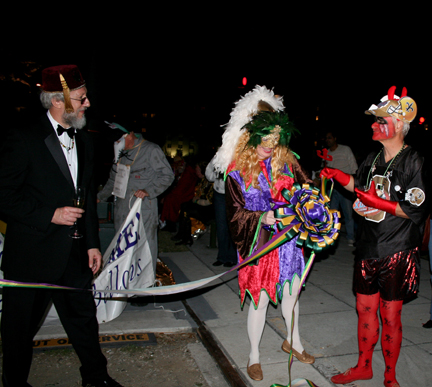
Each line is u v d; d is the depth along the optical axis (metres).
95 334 2.55
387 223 2.52
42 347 3.13
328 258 5.84
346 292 4.47
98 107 5.50
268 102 2.78
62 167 2.36
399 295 2.53
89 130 4.82
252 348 2.81
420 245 2.56
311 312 3.91
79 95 2.36
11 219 2.37
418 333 3.48
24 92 10.55
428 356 3.09
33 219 2.24
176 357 3.13
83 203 2.37
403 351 3.16
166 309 3.96
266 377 2.78
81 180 2.52
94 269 2.66
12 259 2.33
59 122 2.40
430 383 2.74
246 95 2.84
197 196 6.83
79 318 2.50
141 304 4.05
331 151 6.75
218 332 3.45
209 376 2.90
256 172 2.71
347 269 5.34
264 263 2.77
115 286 3.64
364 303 2.68
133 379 2.83
